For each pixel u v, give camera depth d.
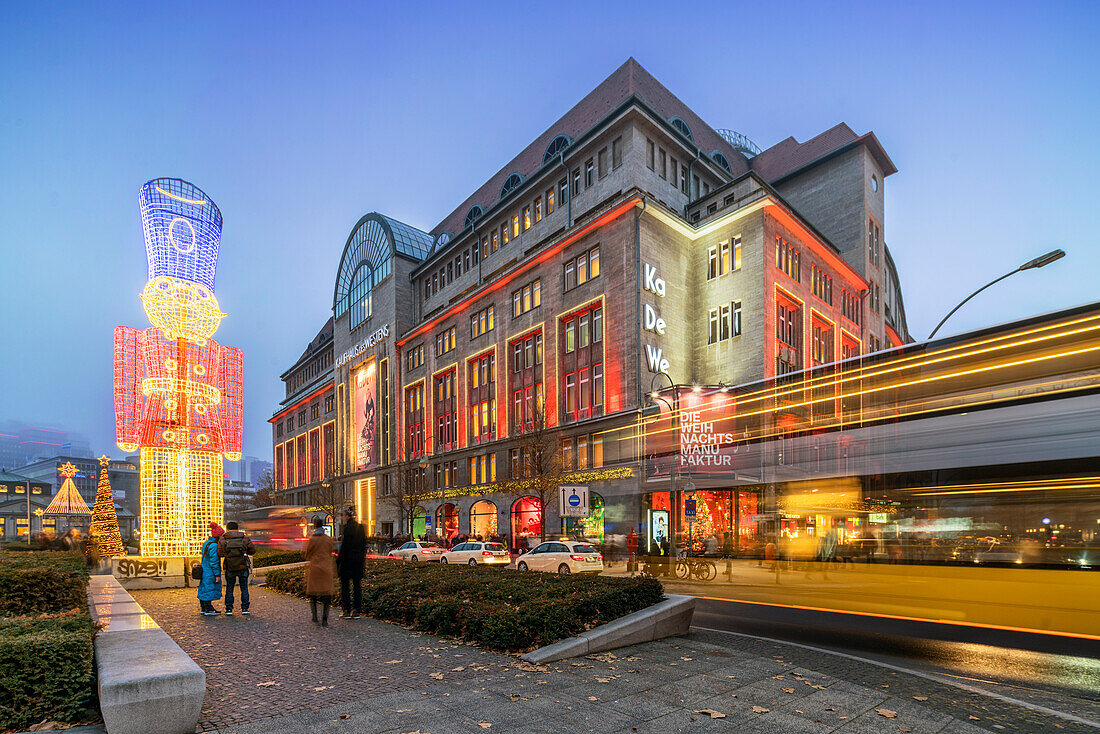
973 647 8.86
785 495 14.40
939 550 10.63
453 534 45.28
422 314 55.84
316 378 81.94
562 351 38.66
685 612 9.20
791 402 14.12
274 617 10.74
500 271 45.78
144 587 15.55
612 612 8.61
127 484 127.62
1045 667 7.69
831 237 49.19
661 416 23.72
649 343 34.50
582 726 5.11
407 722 5.14
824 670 7.29
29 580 8.54
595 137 39.12
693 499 21.80
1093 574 8.73
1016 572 9.58
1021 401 9.42
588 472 33.88
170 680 4.84
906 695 6.25
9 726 4.74
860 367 12.05
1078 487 8.74
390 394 55.66
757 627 10.55
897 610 11.57
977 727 5.32
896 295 66.94
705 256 38.41
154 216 16.11
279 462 91.62
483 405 45.00
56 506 38.16
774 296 35.81
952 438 10.24
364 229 63.56
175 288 16.31
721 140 52.28
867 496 11.83
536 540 35.75
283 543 51.12
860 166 48.47
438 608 8.96
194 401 16.72
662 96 46.12
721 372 36.34
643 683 6.36
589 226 36.88
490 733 4.91
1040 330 9.36
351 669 6.84
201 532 16.73
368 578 12.06
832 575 13.93
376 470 56.72
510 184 50.69
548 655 7.15
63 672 4.97
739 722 5.29
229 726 5.02
